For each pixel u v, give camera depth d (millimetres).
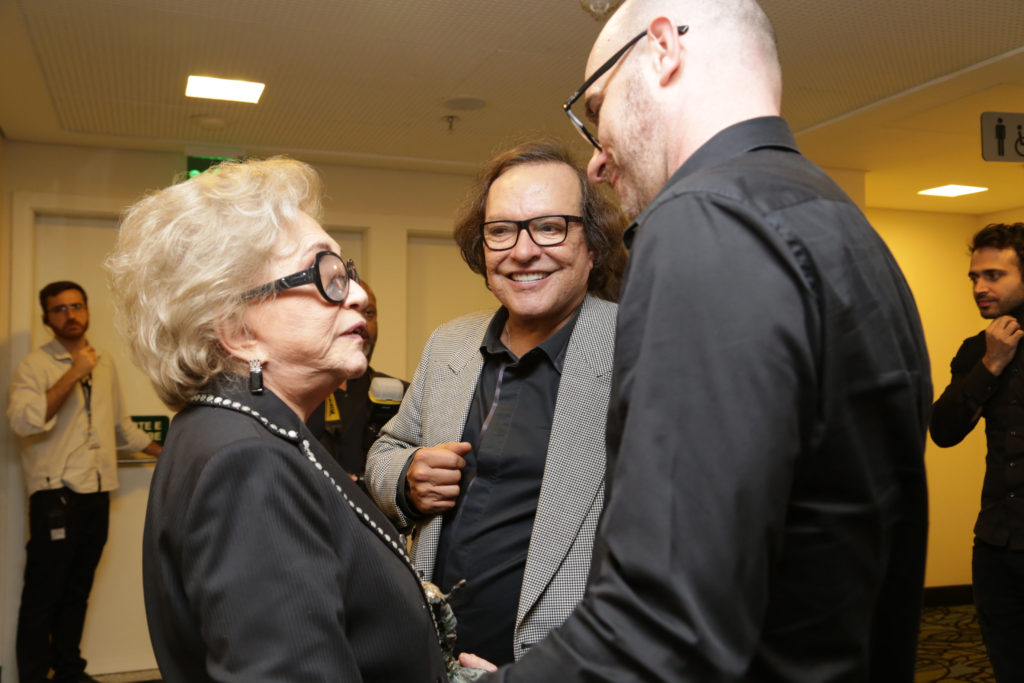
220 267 825
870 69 3215
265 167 911
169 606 793
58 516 3805
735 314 672
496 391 1475
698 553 648
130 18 2689
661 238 733
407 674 854
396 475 1494
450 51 3000
